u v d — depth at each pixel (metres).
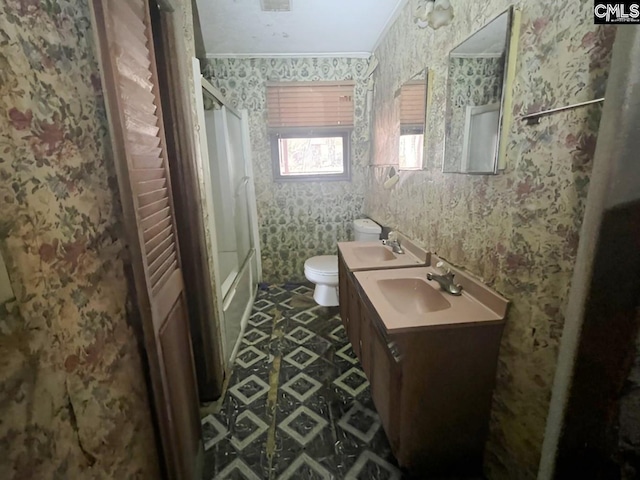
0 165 0.45
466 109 1.36
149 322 0.85
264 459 1.44
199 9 2.09
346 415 1.69
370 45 2.79
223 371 1.95
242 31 2.45
